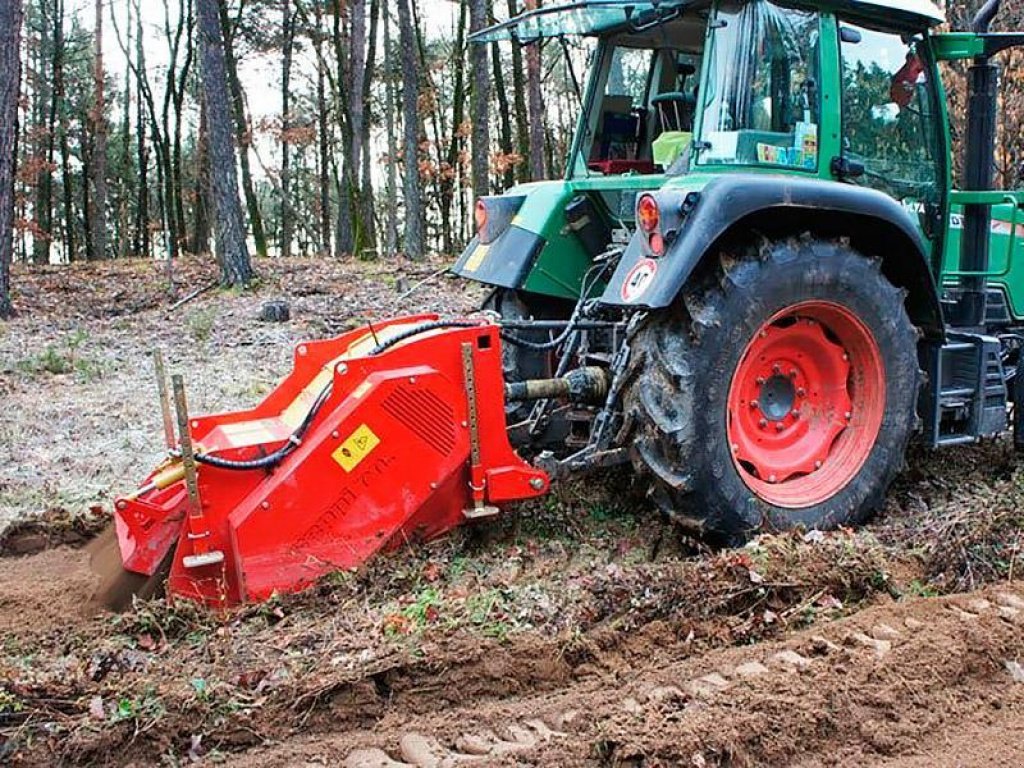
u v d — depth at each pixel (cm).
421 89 2972
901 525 403
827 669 286
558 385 388
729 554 348
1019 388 494
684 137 427
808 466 402
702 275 371
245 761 250
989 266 506
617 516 418
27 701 264
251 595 321
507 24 475
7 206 1182
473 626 308
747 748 254
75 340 954
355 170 2319
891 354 402
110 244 4100
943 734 265
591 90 508
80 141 3416
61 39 3002
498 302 489
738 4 393
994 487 449
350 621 312
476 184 1877
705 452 362
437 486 348
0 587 353
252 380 763
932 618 321
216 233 1433
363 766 247
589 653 300
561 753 248
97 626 314
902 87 445
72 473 519
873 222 398
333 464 331
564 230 469
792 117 408
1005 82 821
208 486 326
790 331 391
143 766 250
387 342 355
